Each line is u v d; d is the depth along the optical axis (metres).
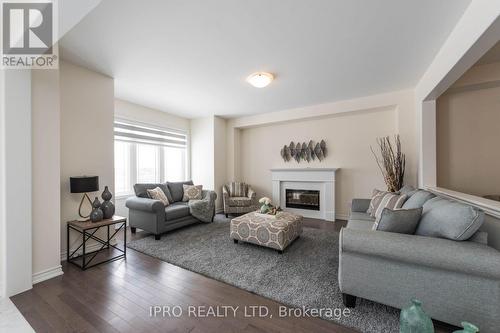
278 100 4.12
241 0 1.66
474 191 3.10
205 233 3.51
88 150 2.77
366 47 2.35
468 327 0.93
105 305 1.69
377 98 3.81
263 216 3.14
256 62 2.67
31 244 1.94
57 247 2.16
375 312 1.59
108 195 2.67
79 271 2.24
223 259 2.52
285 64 2.72
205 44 2.27
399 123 3.63
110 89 3.02
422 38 2.18
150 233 3.57
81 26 1.94
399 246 1.41
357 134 4.32
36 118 2.04
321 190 4.65
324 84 3.36
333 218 4.38
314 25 1.98
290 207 5.03
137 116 4.31
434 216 1.57
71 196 2.60
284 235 2.64
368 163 4.23
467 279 1.29
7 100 1.82
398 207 2.44
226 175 5.58
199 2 1.67
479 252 1.25
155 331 1.43
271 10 1.78
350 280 1.60
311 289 1.90
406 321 1.06
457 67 2.08
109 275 2.17
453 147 3.20
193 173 5.50
